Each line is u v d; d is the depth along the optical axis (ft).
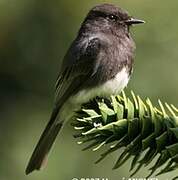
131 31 36.68
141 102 20.68
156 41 36.76
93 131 20.25
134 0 36.76
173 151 18.76
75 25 37.73
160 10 36.35
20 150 37.86
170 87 37.17
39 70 38.93
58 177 36.70
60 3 37.60
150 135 19.70
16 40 38.50
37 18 38.06
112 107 22.18
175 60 36.96
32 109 39.14
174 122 19.90
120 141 20.17
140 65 36.99
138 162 19.99
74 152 37.52
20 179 37.22
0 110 40.24
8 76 39.27
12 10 37.93
